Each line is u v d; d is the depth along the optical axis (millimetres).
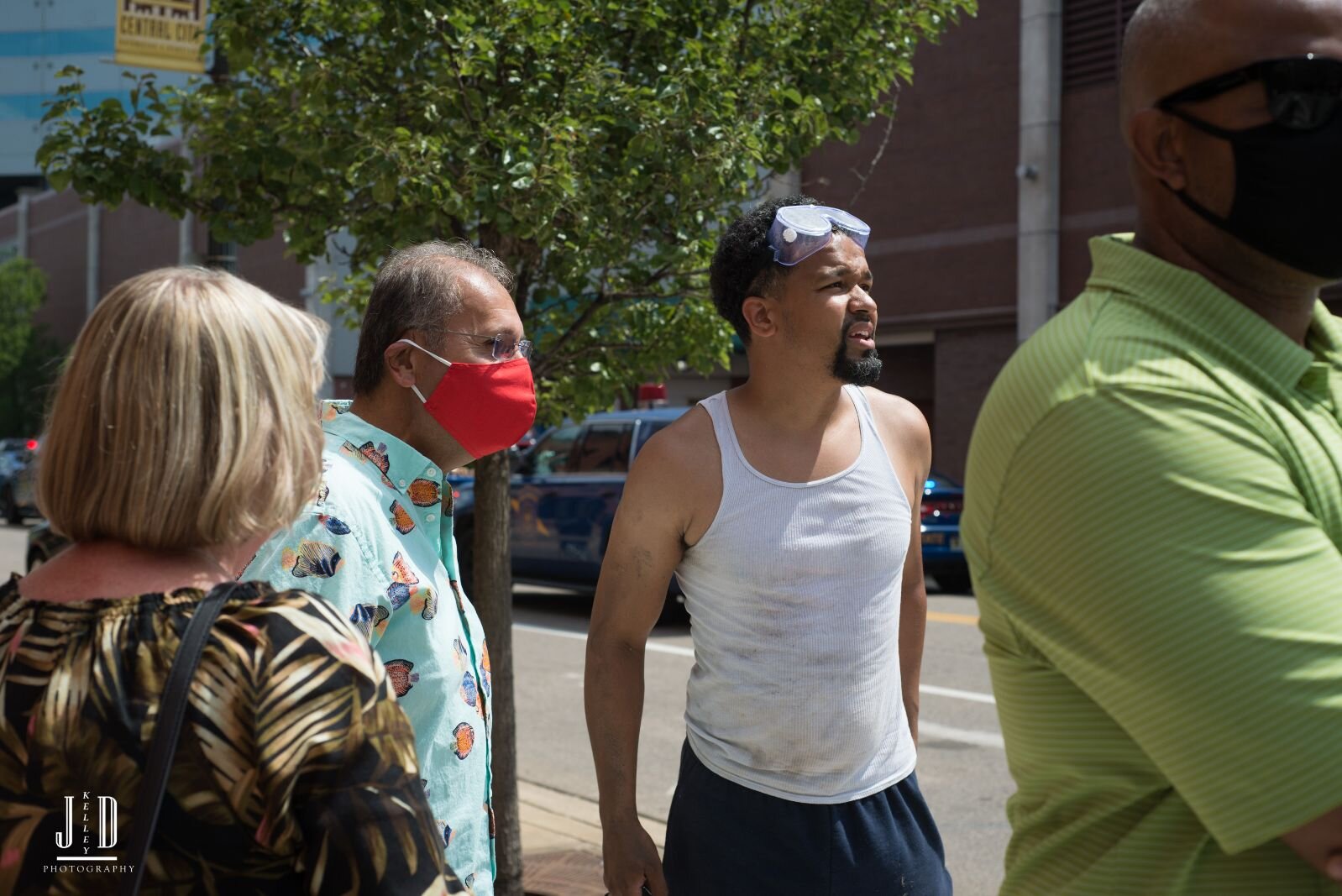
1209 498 1178
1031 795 1434
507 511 4266
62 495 1294
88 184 4082
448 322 2293
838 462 2416
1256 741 1137
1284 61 1253
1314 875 1241
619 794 2414
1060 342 1331
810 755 2318
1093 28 16281
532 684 8375
